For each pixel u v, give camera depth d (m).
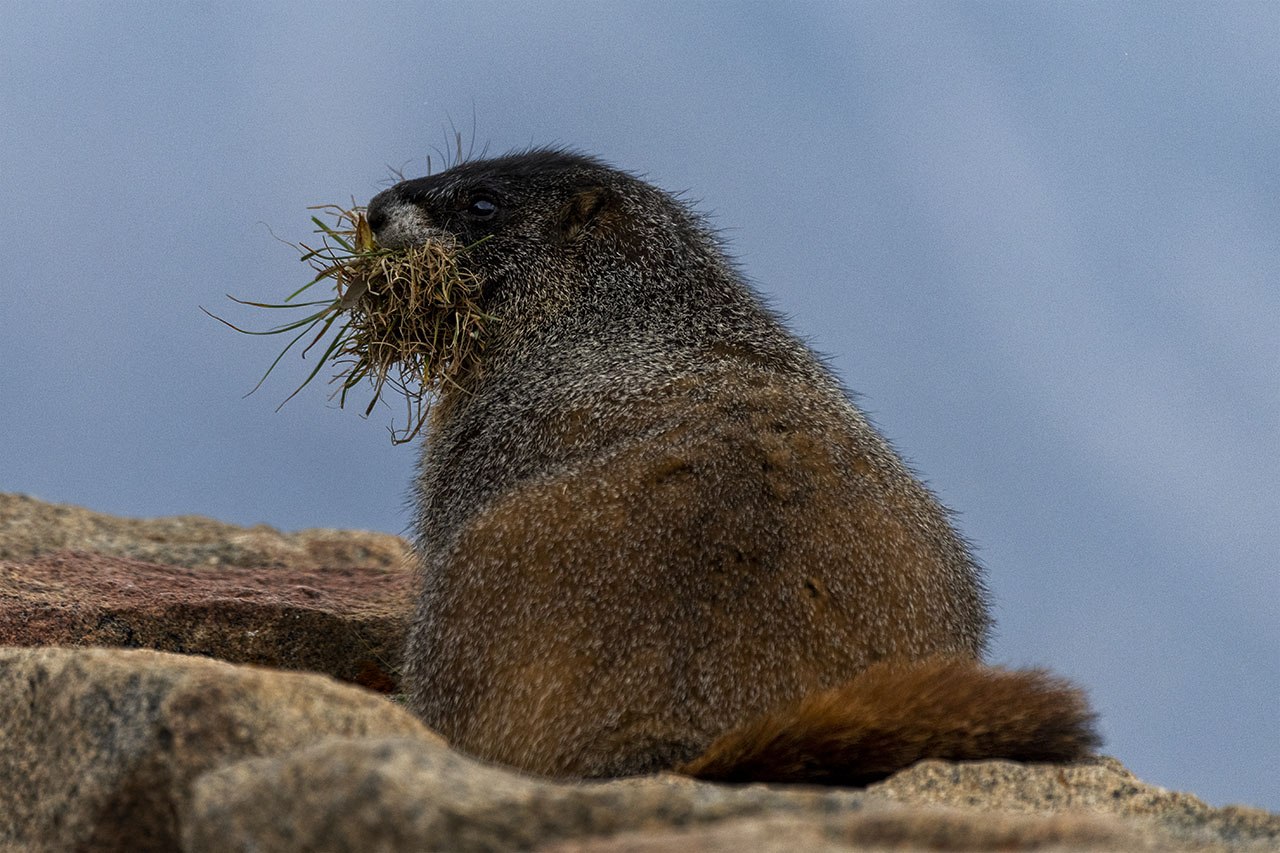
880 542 17.34
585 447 19.25
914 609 17.14
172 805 12.30
